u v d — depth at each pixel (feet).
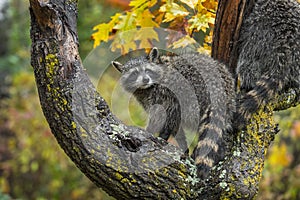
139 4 27.09
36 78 19.92
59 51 19.66
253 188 20.83
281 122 43.37
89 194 51.67
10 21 70.59
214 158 21.49
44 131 51.31
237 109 22.76
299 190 47.09
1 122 57.16
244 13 24.77
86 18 50.60
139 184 19.81
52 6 19.48
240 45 24.75
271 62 24.52
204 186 20.70
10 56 64.54
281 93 23.91
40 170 53.06
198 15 25.66
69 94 19.60
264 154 21.90
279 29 24.93
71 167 52.01
